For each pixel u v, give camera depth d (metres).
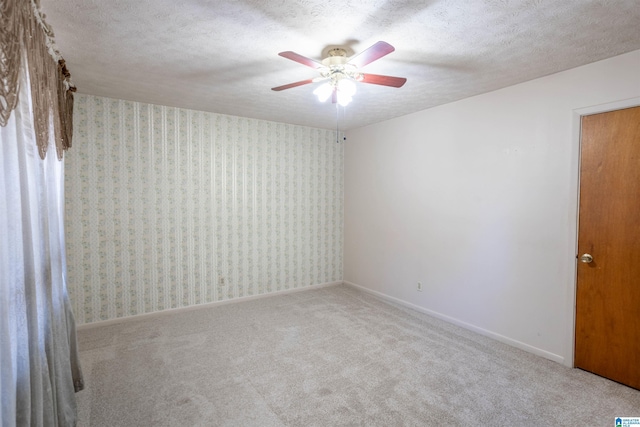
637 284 2.34
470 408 2.13
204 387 2.37
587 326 2.59
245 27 1.94
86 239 3.41
